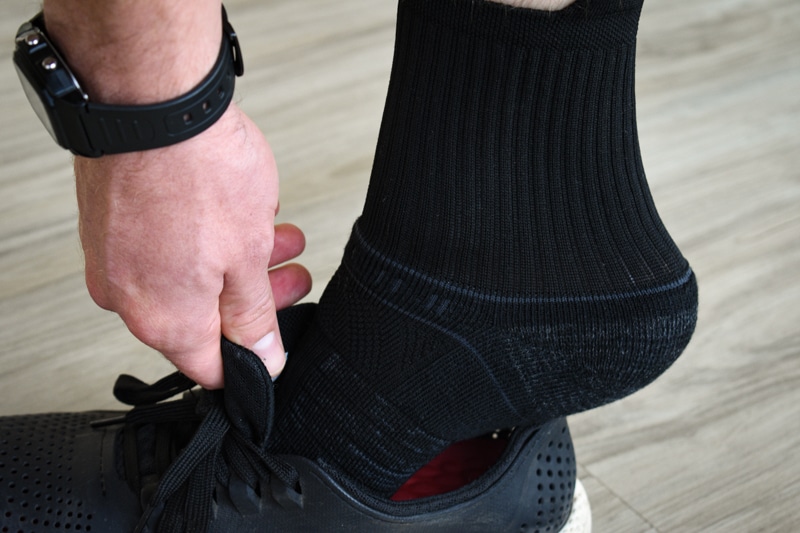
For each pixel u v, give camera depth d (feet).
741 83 5.35
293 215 4.14
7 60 5.59
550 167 1.92
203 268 1.56
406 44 1.90
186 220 1.50
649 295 2.05
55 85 1.32
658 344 2.09
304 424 2.17
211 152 1.45
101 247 1.56
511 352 2.08
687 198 4.27
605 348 2.07
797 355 3.31
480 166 1.91
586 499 2.56
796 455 2.87
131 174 1.44
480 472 2.42
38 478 2.16
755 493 2.73
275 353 2.01
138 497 2.16
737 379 3.20
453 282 1.99
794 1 6.45
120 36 1.28
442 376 2.10
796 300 3.59
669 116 5.01
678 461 2.86
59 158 4.62
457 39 1.80
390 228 2.02
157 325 1.66
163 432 2.27
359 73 5.40
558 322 2.03
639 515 2.66
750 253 3.88
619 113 1.93
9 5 6.30
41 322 3.47
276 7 6.31
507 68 1.80
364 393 2.11
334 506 2.12
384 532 2.15
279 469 2.07
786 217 4.12
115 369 3.23
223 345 1.87
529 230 1.97
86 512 2.13
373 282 2.06
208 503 2.10
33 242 3.97
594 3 1.72
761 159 4.59
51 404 3.05
